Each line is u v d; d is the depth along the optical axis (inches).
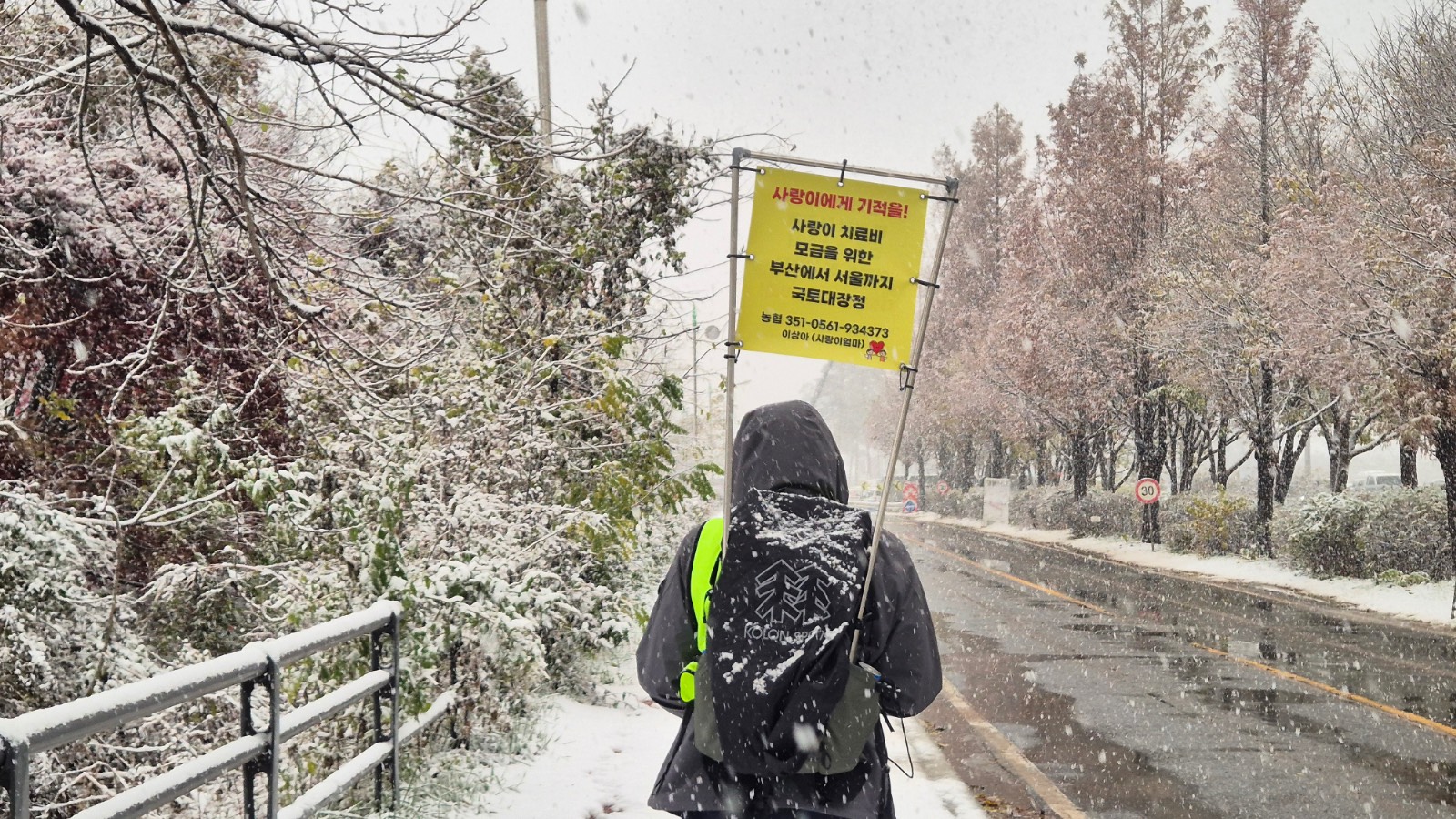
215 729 247.9
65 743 120.0
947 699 419.5
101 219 302.8
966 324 2106.3
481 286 374.6
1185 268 1230.9
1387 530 843.4
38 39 332.8
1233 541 1163.9
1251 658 516.1
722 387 437.4
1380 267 741.3
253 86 400.8
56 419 313.0
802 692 105.7
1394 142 836.6
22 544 215.8
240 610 297.9
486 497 287.3
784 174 127.5
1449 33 757.9
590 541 339.6
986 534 1781.5
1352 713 389.4
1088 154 1434.5
